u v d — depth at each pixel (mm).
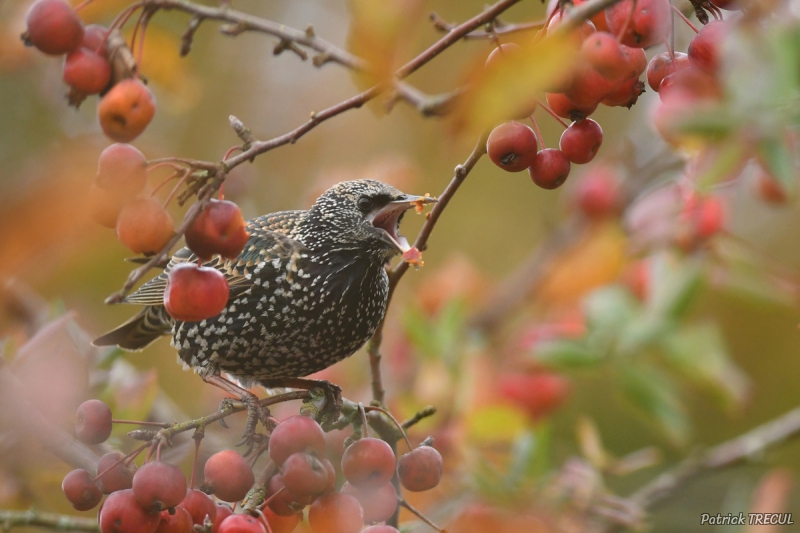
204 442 9070
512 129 5227
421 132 6508
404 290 10586
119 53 5062
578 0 4680
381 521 5461
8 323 7328
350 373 9406
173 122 10789
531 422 8117
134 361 10789
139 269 4535
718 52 4402
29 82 9227
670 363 7625
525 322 9000
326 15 11555
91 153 4473
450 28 6727
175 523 5059
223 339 8148
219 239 4797
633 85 5031
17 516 7133
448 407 7887
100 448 7699
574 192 10016
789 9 3992
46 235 4020
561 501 7301
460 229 12312
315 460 5062
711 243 7719
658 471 11977
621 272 8383
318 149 10469
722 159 3951
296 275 8078
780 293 7672
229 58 11383
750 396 8273
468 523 6793
